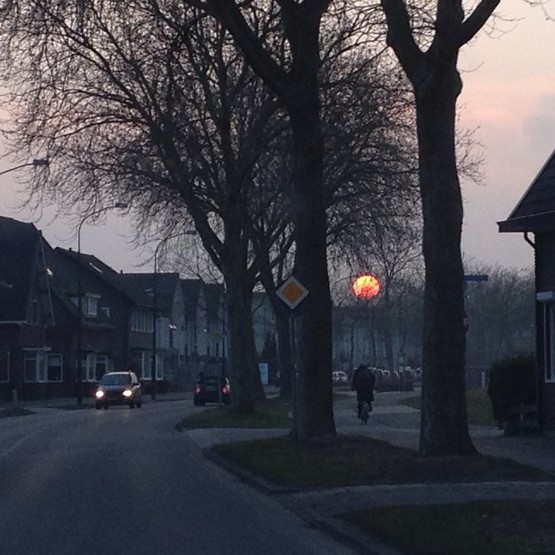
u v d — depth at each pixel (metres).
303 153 22.91
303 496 16.22
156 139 30.64
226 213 36.88
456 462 17.14
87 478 20.05
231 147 33.44
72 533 13.38
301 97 22.17
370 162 35.12
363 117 31.11
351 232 39.88
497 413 26.47
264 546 12.39
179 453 25.83
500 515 12.59
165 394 92.62
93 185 32.22
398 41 17.84
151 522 14.30
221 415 39.41
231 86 32.28
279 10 23.42
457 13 16.94
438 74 17.39
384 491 15.70
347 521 13.37
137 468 22.02
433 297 18.00
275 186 39.06
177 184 33.66
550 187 24.36
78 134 30.22
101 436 32.69
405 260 49.91
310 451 21.03
